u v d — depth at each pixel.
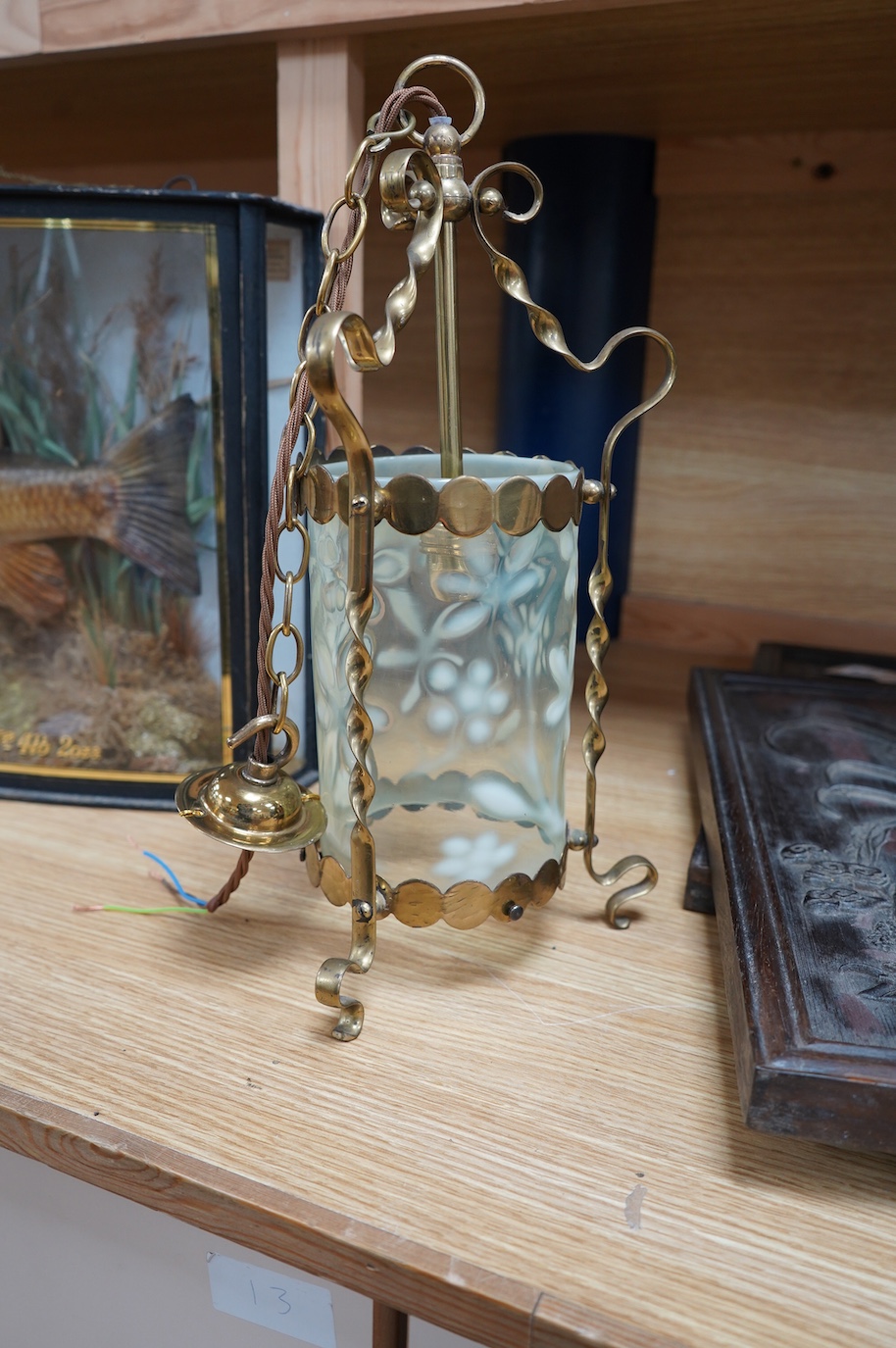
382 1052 0.49
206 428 0.68
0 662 0.73
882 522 1.05
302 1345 0.45
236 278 0.65
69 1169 0.44
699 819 0.73
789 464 1.07
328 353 0.41
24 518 0.70
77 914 0.60
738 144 1.00
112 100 0.94
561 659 0.55
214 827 0.51
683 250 1.05
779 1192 0.41
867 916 0.52
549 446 1.05
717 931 0.60
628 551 1.16
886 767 0.70
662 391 0.54
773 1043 0.41
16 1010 0.51
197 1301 0.47
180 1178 0.41
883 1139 0.39
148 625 0.71
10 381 0.68
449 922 0.52
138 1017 0.51
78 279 0.66
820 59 0.75
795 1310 0.36
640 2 0.63
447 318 0.53
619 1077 0.47
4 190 0.64
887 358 1.01
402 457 0.58
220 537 0.69
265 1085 0.46
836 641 1.09
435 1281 0.37
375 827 0.53
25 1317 0.52
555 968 0.56
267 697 0.54
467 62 0.77
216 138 1.13
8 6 0.77
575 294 1.01
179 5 0.71
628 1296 0.36
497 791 0.53
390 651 0.52
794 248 1.02
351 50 0.71
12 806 0.74
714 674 0.87
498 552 0.50
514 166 0.52
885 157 0.96
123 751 0.73
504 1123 0.44
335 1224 0.39
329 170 0.73
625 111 0.91
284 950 0.57
